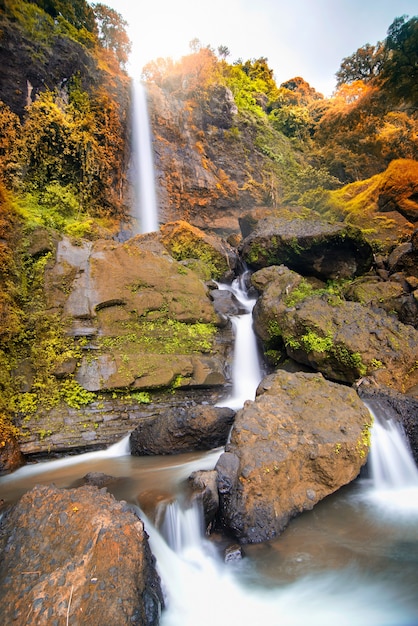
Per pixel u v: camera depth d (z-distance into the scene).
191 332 9.95
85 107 15.63
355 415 6.09
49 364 7.90
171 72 23.70
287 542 4.54
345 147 25.23
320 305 9.15
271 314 9.75
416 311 9.63
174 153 20.23
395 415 6.53
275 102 30.70
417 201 17.62
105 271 9.33
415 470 6.20
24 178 12.39
